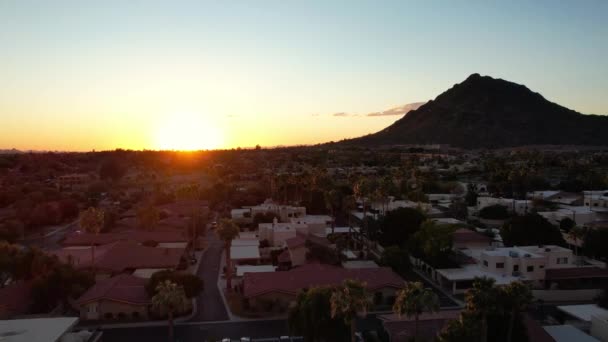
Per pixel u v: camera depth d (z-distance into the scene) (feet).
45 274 235.40
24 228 434.71
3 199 540.93
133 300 229.25
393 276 260.83
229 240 269.44
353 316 158.51
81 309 228.22
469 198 553.23
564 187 629.51
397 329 189.78
